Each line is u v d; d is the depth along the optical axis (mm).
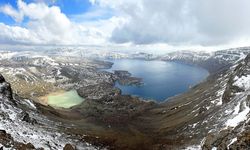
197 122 98875
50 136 65438
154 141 96250
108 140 90750
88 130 103125
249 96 73500
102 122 138750
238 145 43625
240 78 103500
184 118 125062
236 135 50156
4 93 93500
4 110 72875
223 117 80625
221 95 118938
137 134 112938
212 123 82625
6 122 60094
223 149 49406
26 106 107688
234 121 68938
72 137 78125
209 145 55875
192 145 73000
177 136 94500
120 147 85125
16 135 51594
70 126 100938
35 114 99812
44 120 94438
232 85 104062
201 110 114062
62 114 139125
